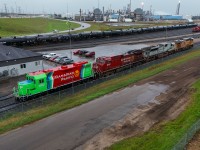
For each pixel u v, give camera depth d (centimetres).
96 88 3994
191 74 4600
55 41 8694
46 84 3688
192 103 3169
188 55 6694
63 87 4012
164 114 2928
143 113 2970
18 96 3475
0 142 2339
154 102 3319
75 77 4144
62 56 6431
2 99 3569
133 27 14300
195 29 13112
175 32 12862
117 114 2948
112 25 16262
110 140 2367
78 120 2792
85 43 9006
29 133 2505
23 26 13675
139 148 2173
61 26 15725
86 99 3388
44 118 2848
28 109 3231
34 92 3562
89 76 4412
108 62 4741
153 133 2444
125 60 5222
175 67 5200
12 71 4669
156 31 12594
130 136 2433
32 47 7900
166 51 6656
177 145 2048
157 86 3981
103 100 3397
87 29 13388
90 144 2303
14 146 2270
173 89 3816
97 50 7975
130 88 3903
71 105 3200
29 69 4959
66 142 2339
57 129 2584
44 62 6278
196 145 2161
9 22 13975
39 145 2288
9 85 4228
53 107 3200
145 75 4612
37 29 13575
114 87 3912
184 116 2788
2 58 4528
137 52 5644
